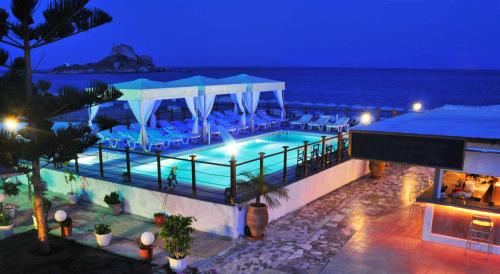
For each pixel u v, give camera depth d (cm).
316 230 859
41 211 752
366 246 780
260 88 1789
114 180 997
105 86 750
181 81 1595
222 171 1189
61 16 685
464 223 773
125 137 1406
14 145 678
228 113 2012
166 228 690
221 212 824
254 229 806
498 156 681
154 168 1195
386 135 595
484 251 757
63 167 1101
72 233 852
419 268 693
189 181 1038
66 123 1509
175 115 2184
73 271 684
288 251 759
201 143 1523
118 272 682
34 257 734
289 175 1034
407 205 1011
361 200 1056
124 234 845
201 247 779
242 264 708
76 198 1029
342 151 1220
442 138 563
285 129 1872
